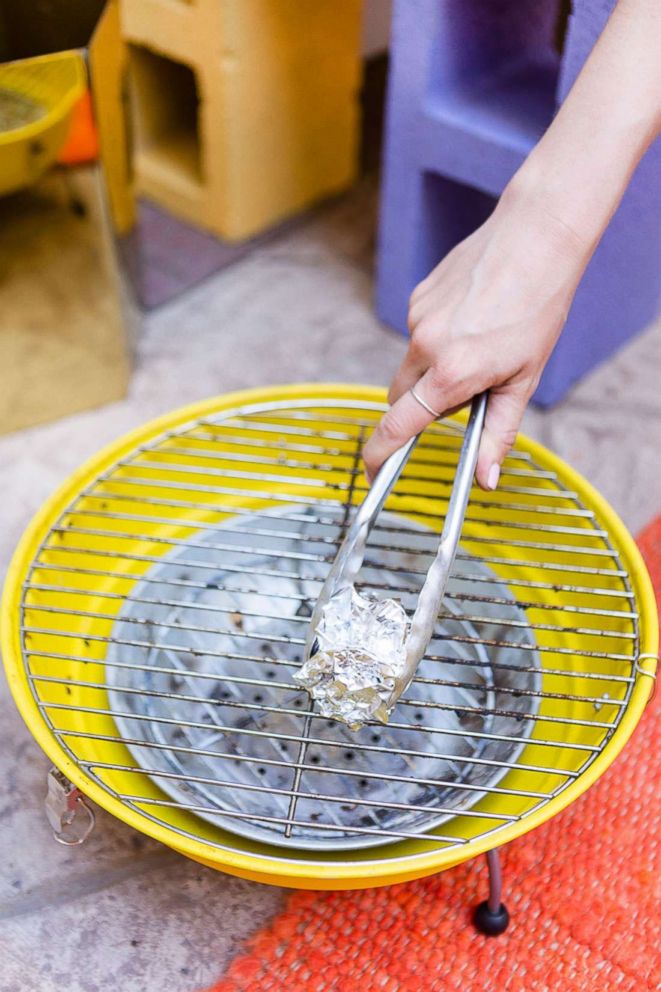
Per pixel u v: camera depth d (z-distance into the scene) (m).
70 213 1.24
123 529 1.04
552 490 1.03
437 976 0.85
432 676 0.92
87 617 0.95
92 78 1.14
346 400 1.09
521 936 0.87
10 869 0.92
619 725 0.78
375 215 1.78
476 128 1.25
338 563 0.74
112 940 0.87
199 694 0.90
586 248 0.74
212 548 0.96
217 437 1.09
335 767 0.85
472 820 0.80
